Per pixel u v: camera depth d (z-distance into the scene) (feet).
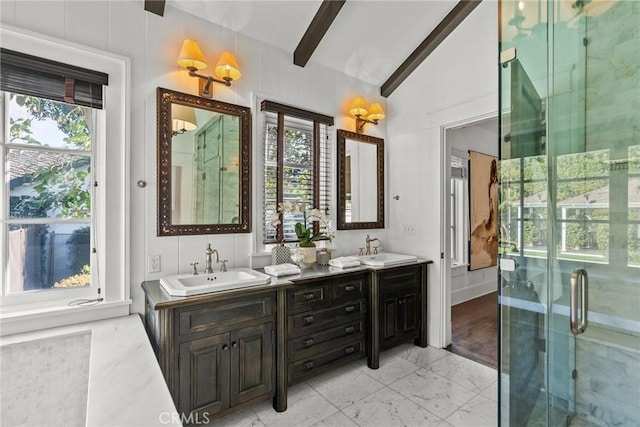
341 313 7.64
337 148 9.84
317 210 8.69
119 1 6.38
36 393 5.08
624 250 4.33
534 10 4.87
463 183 13.93
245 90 8.02
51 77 5.74
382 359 8.70
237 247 7.85
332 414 6.33
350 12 8.08
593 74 4.51
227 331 5.88
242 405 6.03
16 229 5.65
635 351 4.28
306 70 9.14
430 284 9.72
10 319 5.24
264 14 7.60
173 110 6.93
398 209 10.76
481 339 9.99
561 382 4.78
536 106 4.90
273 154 8.55
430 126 9.71
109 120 6.27
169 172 6.84
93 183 6.31
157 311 5.27
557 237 4.78
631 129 4.25
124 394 3.52
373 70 10.24
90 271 6.27
